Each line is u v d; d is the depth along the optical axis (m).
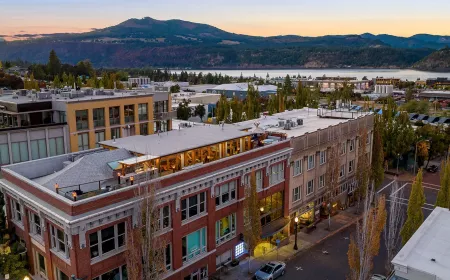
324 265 37.62
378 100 179.88
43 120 51.53
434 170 75.19
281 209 42.44
